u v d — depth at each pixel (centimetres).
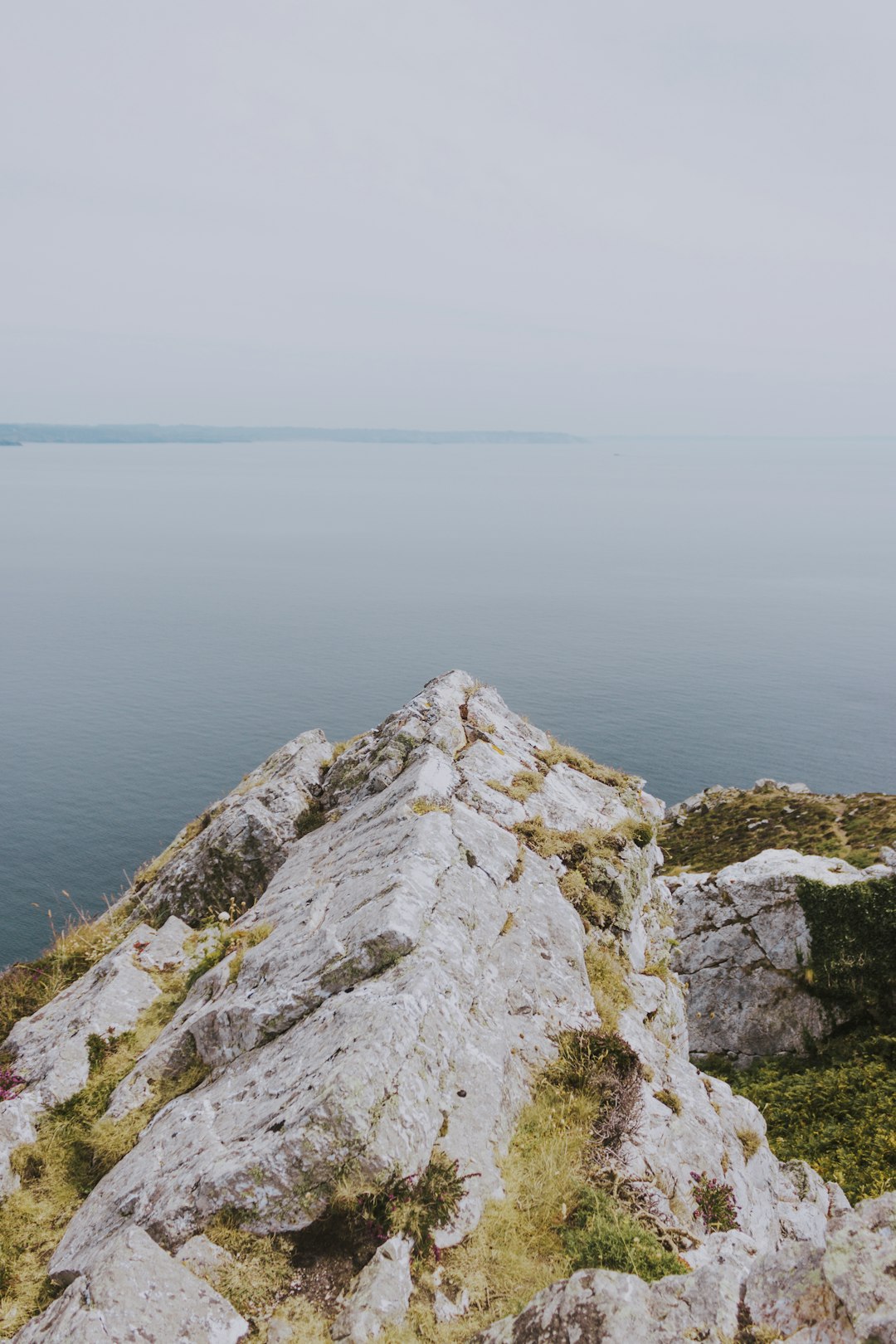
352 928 1152
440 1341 707
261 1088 955
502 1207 862
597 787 2091
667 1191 977
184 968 1477
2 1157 1032
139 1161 950
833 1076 3188
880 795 8419
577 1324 629
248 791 2175
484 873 1397
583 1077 1089
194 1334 686
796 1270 650
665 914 1933
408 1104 865
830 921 3719
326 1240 804
